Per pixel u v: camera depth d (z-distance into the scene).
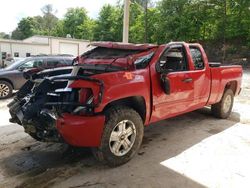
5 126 6.41
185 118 7.13
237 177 4.10
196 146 5.25
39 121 4.28
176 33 38.94
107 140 4.14
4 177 4.09
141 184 3.88
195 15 37.56
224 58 34.53
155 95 4.85
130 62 4.70
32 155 4.84
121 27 60.28
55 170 4.29
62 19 86.19
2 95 10.26
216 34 36.78
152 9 48.88
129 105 4.71
